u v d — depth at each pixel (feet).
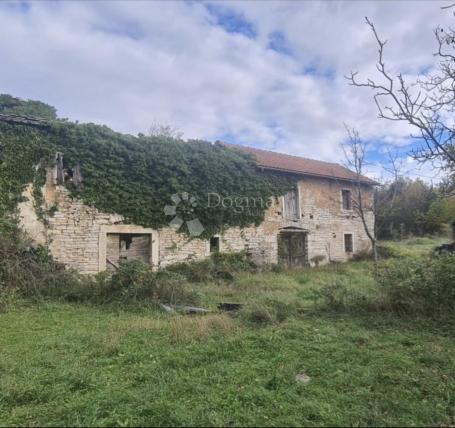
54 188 35.83
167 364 13.64
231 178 47.80
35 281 28.40
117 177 39.24
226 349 15.46
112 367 13.46
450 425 9.70
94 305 26.20
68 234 36.06
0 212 32.48
